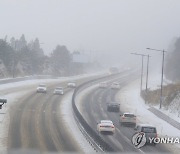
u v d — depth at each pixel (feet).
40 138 278.67
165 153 246.47
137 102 565.12
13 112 396.16
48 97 542.16
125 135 306.76
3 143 255.09
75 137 290.76
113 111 456.86
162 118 416.67
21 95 542.16
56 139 278.67
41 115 389.60
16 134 288.71
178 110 419.13
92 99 568.41
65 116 392.88
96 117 406.62
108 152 214.90
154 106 503.61
